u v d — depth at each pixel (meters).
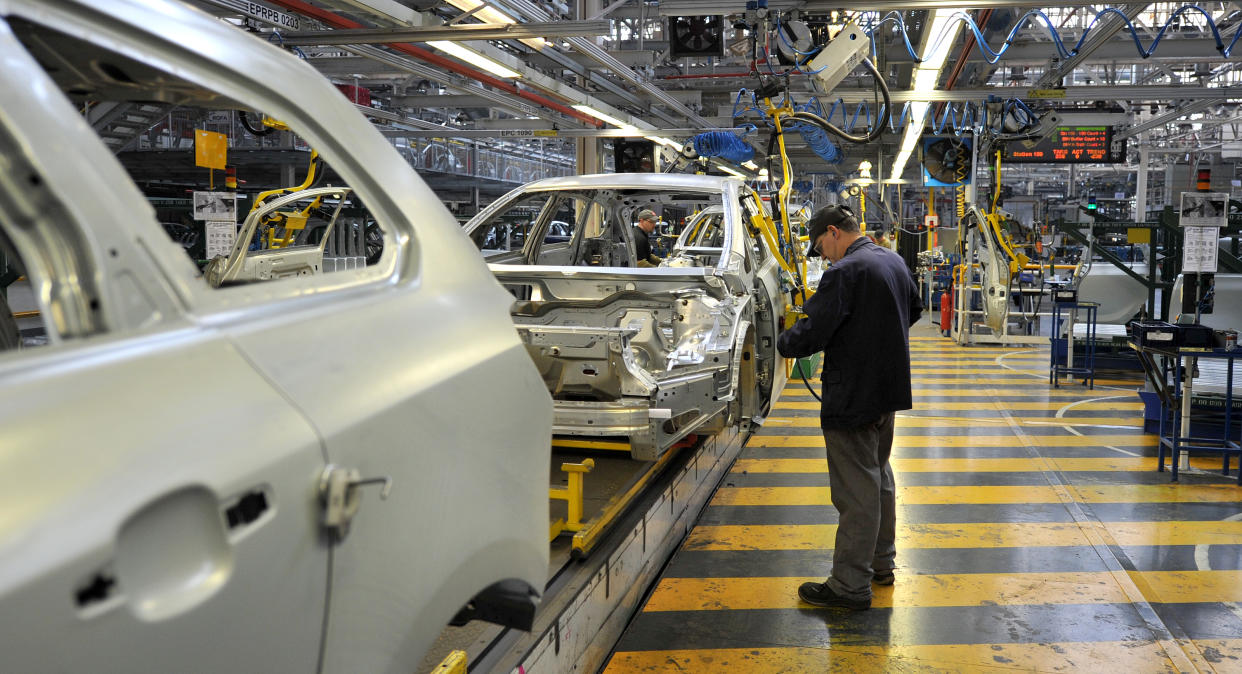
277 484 0.98
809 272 10.80
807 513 5.05
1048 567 4.25
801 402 8.60
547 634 2.53
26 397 0.79
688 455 4.88
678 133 14.65
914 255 22.25
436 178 19.66
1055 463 6.24
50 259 0.90
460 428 1.40
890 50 11.13
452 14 7.78
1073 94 12.39
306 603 1.03
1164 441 5.98
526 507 1.65
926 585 4.03
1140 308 12.99
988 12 8.38
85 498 0.78
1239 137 24.98
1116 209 30.41
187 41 1.21
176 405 0.91
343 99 1.58
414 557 1.25
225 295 1.10
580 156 15.30
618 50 11.55
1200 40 10.96
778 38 6.82
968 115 13.15
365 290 1.37
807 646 3.39
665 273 4.35
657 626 3.56
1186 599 3.87
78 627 0.76
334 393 1.13
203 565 0.90
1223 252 10.11
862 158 22.58
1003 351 12.50
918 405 8.41
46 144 0.91
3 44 0.92
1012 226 13.72
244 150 15.51
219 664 0.91
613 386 3.79
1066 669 3.23
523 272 4.55
